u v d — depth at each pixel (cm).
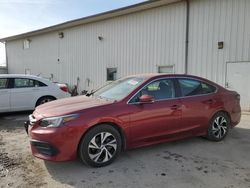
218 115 581
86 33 1641
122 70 1442
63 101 501
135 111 459
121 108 448
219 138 582
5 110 854
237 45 1020
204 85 576
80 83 1717
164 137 500
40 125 418
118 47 1453
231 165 443
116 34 1458
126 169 422
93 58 1611
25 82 891
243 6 995
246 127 733
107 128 433
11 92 857
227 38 1043
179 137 524
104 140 432
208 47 1097
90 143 419
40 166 436
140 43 1341
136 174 404
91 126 418
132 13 1365
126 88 502
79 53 1705
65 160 405
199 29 1117
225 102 589
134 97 470
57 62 1897
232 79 1042
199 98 548
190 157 480
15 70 2400
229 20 1034
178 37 1186
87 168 425
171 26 1209
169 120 498
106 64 1532
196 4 1118
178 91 526
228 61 1047
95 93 556
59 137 396
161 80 514
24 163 449
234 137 622
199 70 1129
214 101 570
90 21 1575
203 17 1102
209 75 1102
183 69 1177
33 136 418
